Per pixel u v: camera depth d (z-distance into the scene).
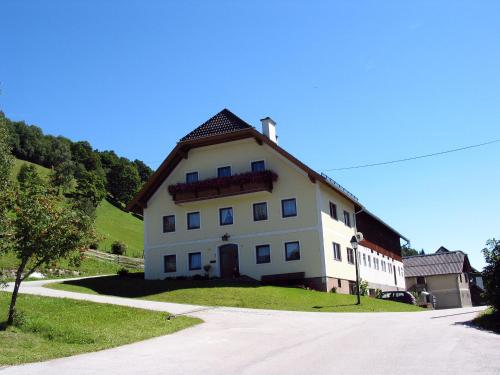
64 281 34.28
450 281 66.19
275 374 10.20
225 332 17.14
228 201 39.50
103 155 122.94
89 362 11.98
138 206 42.41
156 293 30.38
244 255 38.41
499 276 17.19
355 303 30.47
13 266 39.25
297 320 20.64
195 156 41.00
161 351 13.51
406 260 70.75
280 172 38.44
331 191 40.25
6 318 16.56
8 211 16.20
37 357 12.44
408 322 19.31
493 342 12.90
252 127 38.47
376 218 49.53
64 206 17.20
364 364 10.84
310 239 36.84
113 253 67.81
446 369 9.86
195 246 39.88
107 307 21.14
